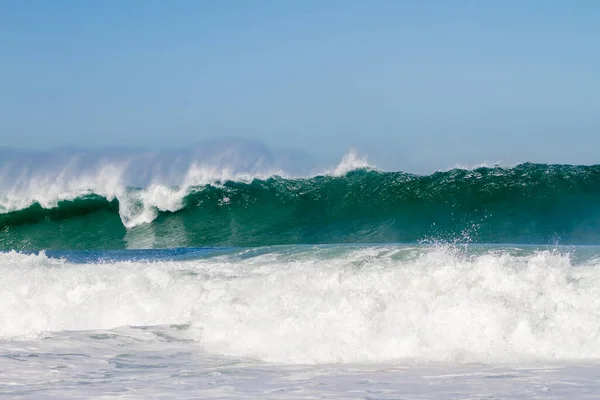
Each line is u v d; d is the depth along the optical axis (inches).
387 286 737.6
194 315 723.4
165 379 468.8
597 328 597.3
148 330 676.7
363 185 1804.9
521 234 1619.1
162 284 834.8
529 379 450.9
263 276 865.5
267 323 624.1
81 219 1795.0
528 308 633.6
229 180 1824.6
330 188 1812.3
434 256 879.1
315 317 626.2
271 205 1777.8
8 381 456.8
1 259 1002.7
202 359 552.7
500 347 567.2
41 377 472.7
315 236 1646.2
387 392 412.8
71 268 915.4
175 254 1376.7
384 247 1075.3
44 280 826.8
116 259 1288.1
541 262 790.5
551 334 580.4
